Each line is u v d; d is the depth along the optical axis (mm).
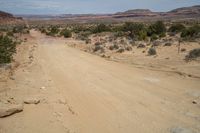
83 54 26594
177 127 7559
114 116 8672
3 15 177375
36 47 35219
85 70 17234
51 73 16203
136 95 11039
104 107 9602
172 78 14023
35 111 8883
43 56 25141
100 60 22125
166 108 9250
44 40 49812
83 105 9859
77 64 19844
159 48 26359
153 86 12469
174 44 27656
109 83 13383
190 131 7246
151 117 8469
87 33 58500
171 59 19969
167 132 7309
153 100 10250
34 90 11586
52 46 36938
